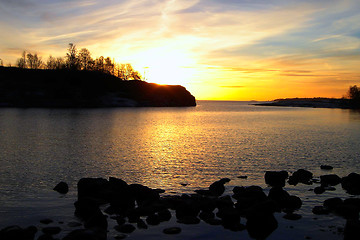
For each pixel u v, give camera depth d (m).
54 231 10.66
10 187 17.92
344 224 11.62
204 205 13.64
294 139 45.84
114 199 14.25
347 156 30.45
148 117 107.25
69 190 17.41
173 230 10.83
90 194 14.81
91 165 25.36
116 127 65.00
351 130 61.56
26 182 19.28
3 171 22.52
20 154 30.19
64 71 183.38
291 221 11.90
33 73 179.88
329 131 59.44
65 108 152.38
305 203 14.55
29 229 10.53
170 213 12.77
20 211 13.18
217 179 20.77
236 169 24.08
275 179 18.98
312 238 10.30
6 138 42.78
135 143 40.44
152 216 12.12
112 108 168.12
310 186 18.36
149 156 30.06
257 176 21.64
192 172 22.92
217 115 133.38
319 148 36.16
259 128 66.94
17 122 69.81
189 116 120.94
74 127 61.56
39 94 159.75
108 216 12.59
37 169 23.45
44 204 14.38
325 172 23.19
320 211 12.95
